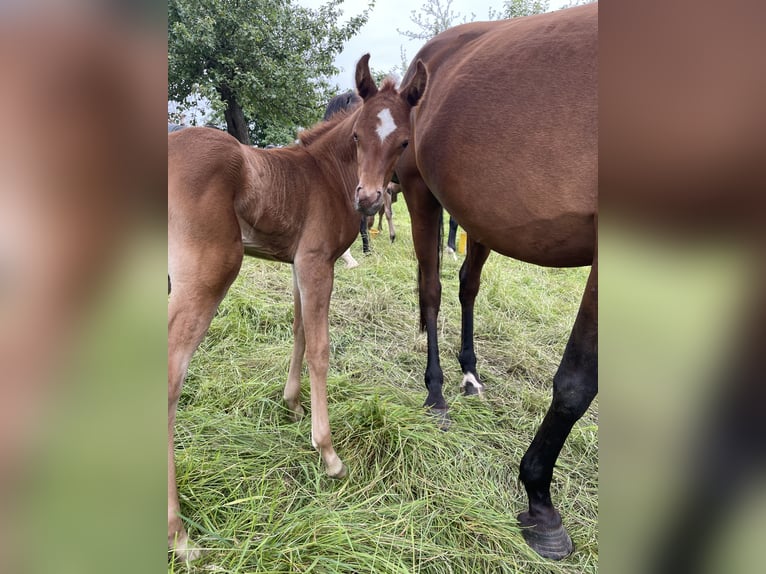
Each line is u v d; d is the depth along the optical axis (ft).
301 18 25.96
